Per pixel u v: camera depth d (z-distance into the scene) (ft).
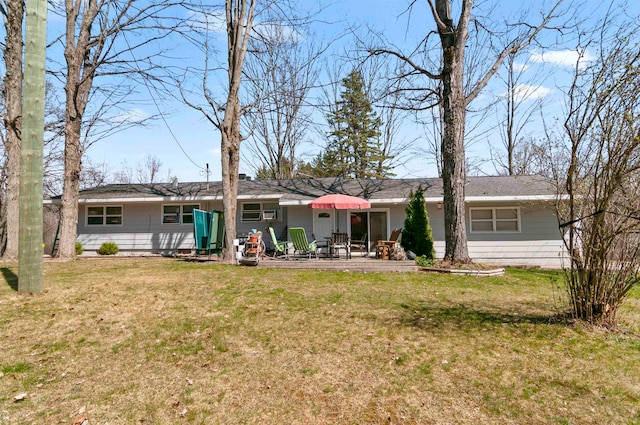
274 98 64.39
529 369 12.84
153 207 53.83
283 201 47.39
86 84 43.19
